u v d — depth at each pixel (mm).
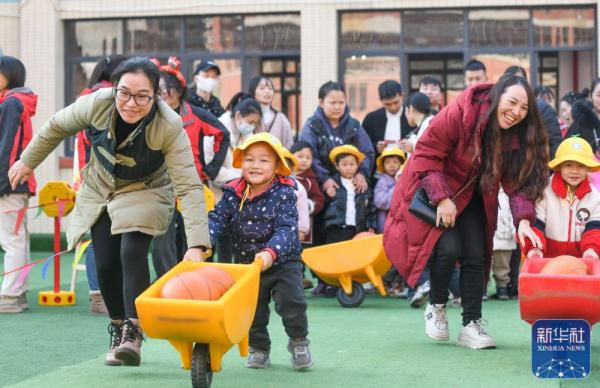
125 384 5820
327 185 10406
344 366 6375
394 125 11391
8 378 6070
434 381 5898
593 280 5578
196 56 16203
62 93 16422
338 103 10641
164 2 16141
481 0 15484
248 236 6070
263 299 6125
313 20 15742
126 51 16344
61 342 7398
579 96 12438
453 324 8211
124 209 5980
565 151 6590
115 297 6309
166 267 8430
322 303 9789
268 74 16109
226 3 16000
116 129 5789
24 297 9156
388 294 10406
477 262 6949
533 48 15500
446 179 6762
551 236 6699
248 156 6004
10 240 8945
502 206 9789
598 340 7422
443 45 15672
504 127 6461
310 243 10508
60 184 9141
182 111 9000
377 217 10570
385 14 15758
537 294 5672
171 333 5121
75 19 16359
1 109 8883
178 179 5770
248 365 6297
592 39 15398
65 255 14773
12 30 16297
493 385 5773
